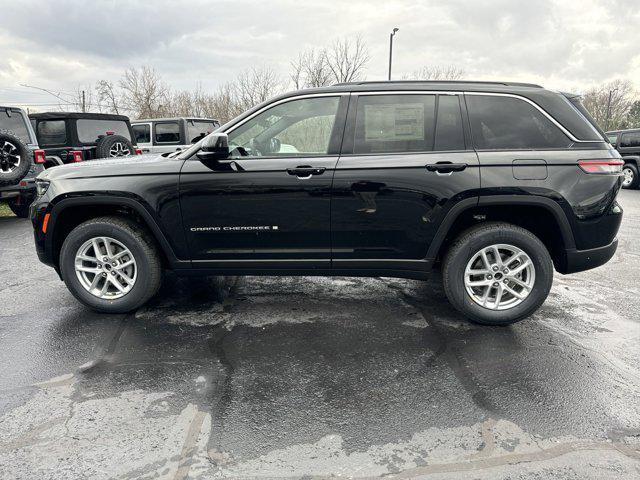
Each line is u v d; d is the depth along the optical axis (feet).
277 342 10.32
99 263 11.53
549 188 10.15
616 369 9.16
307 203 10.64
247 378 8.79
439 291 13.76
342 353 9.81
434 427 7.34
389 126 10.64
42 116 28.78
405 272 11.09
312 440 7.02
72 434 7.13
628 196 39.09
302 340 10.42
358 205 10.59
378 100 10.69
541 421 7.50
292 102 10.90
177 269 11.39
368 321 11.51
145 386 8.50
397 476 6.28
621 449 6.83
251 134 10.96
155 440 6.98
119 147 29.60
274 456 6.66
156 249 11.59
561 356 9.68
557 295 13.58
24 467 6.42
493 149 10.41
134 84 110.22
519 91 10.55
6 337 10.55
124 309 11.68
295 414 7.66
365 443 6.96
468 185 10.24
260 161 10.66
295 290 13.80
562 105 10.52
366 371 9.06
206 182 10.71
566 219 10.28
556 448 6.86
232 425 7.36
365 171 10.44
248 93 99.30
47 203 11.17
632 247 19.89
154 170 10.89
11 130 24.22
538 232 11.35
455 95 10.61
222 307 12.42
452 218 10.44
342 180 10.49
